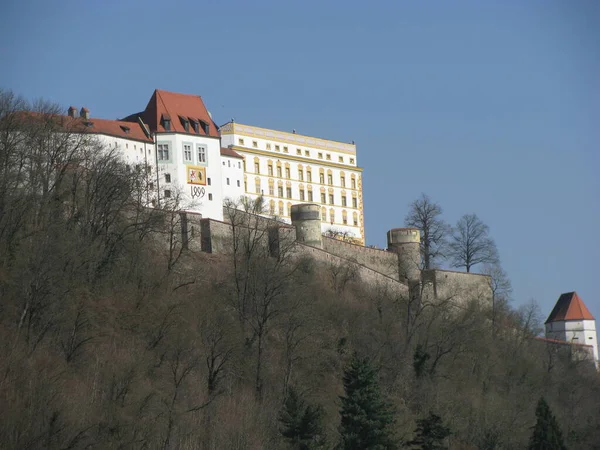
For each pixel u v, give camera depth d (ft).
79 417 541.34
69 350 609.42
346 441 599.98
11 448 504.43
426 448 622.54
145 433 561.43
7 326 606.14
